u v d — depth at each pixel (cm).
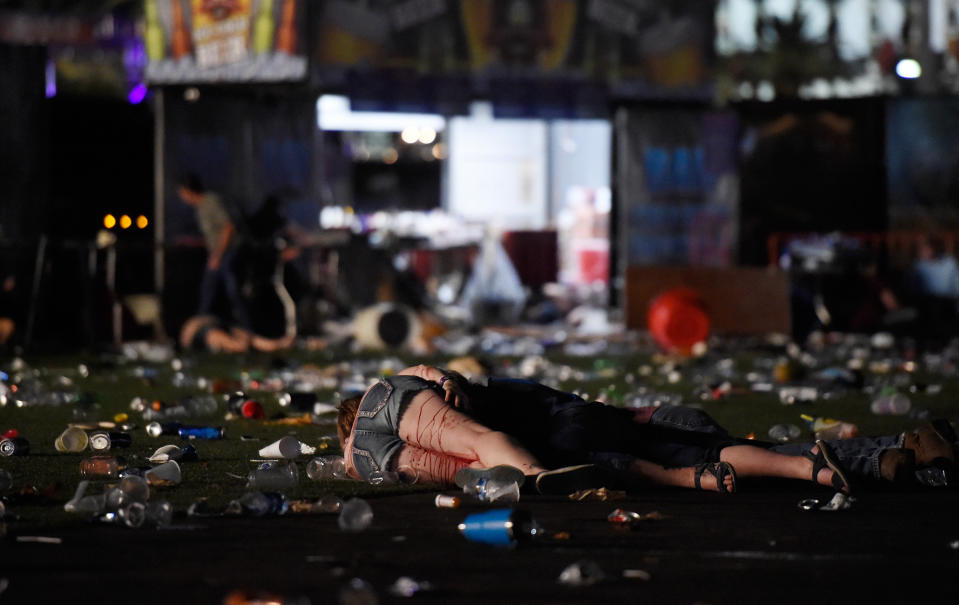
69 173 3659
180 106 3180
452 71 3161
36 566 621
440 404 886
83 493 788
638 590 578
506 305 3862
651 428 937
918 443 893
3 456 1054
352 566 626
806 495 867
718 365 2294
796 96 3419
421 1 3134
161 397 1681
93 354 2634
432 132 4978
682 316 2647
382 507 811
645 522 758
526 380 955
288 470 903
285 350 2752
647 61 3238
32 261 3006
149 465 997
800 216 3500
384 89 3144
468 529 693
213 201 2772
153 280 3338
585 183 4894
